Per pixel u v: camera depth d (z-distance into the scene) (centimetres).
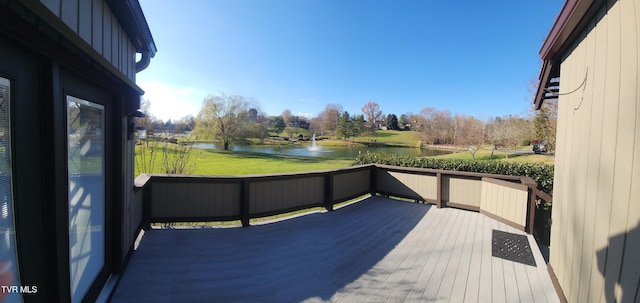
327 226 424
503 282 265
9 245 115
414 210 522
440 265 298
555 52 264
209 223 449
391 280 264
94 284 206
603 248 168
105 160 227
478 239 377
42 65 133
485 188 495
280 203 455
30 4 93
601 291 168
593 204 185
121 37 235
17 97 116
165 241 340
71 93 163
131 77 275
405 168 593
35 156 131
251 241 352
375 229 414
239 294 232
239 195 416
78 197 181
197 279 254
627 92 149
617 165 157
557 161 278
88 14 161
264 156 2022
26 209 125
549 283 265
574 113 231
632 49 145
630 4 147
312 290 243
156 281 247
